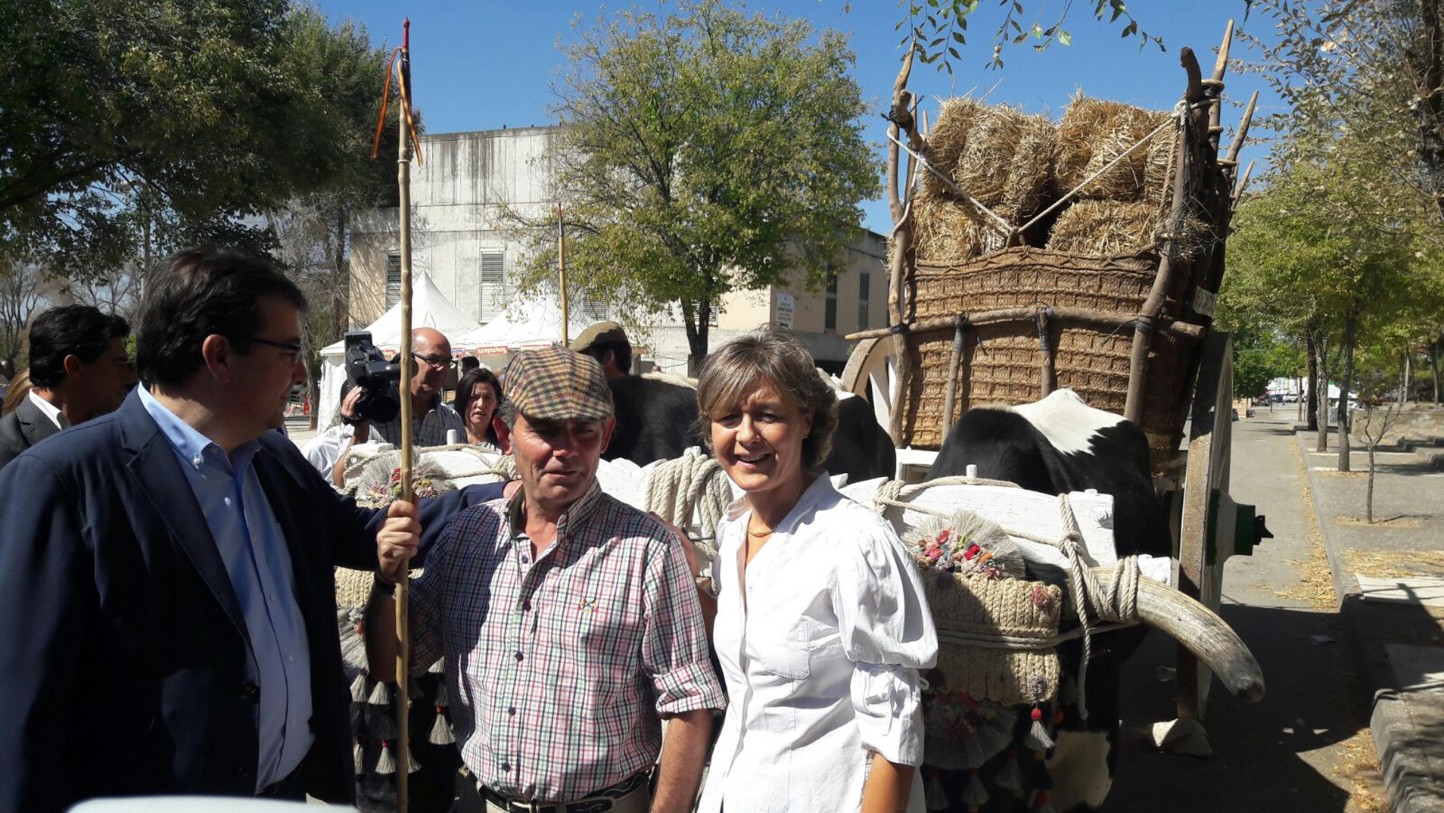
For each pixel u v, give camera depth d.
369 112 30.88
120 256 15.72
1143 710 5.28
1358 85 5.37
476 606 2.29
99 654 1.81
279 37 16.25
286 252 30.06
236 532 2.03
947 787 2.78
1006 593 2.67
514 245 28.19
